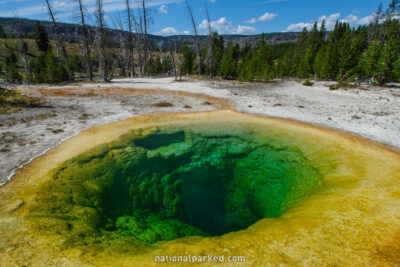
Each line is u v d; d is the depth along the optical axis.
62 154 5.80
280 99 14.05
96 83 19.56
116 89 16.62
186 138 8.30
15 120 8.36
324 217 3.96
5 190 4.25
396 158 5.96
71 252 3.16
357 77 22.44
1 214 3.64
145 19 30.08
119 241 3.79
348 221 3.80
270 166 7.16
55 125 8.02
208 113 10.52
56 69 19.88
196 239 3.82
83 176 5.14
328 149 6.71
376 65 20.22
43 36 46.25
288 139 7.75
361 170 5.44
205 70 28.36
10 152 5.75
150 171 6.59
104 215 4.60
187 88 17.69
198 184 7.43
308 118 9.78
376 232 3.51
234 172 7.70
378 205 4.16
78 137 6.98
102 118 9.18
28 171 4.93
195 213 6.83
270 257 3.14
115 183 5.58
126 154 6.52
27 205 3.93
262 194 6.80
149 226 5.12
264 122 9.27
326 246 3.30
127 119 9.20
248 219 6.61
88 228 3.87
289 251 3.24
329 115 10.34
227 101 13.17
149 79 24.48
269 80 24.94
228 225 6.58
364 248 3.22
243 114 10.41
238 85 20.23
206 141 8.27
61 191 4.48
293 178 6.30
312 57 27.61
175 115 10.05
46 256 3.03
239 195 7.34
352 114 10.57
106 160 5.99
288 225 3.86
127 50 32.81
